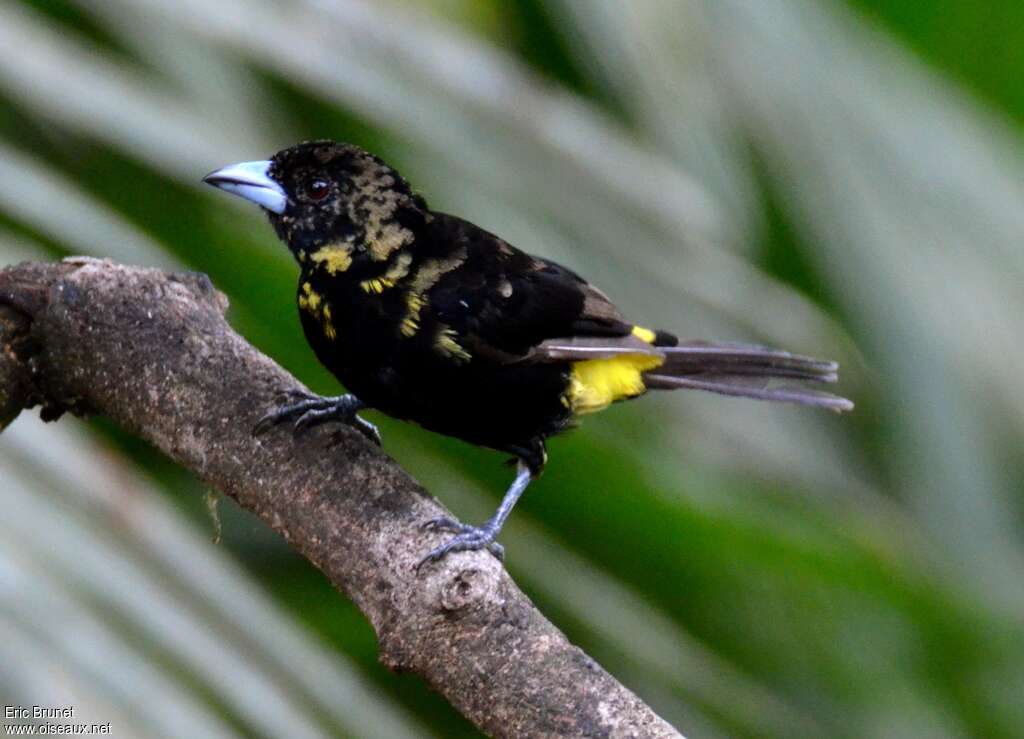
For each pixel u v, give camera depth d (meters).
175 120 8.87
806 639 10.50
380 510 7.28
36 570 6.37
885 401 14.35
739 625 10.24
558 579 9.70
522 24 12.68
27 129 9.38
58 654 6.12
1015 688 11.13
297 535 7.44
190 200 9.56
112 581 6.63
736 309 10.73
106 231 8.45
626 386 10.30
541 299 9.76
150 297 8.02
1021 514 14.63
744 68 12.90
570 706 6.52
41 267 8.04
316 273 9.64
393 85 9.44
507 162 9.97
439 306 9.52
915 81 14.02
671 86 12.35
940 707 11.03
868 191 13.54
